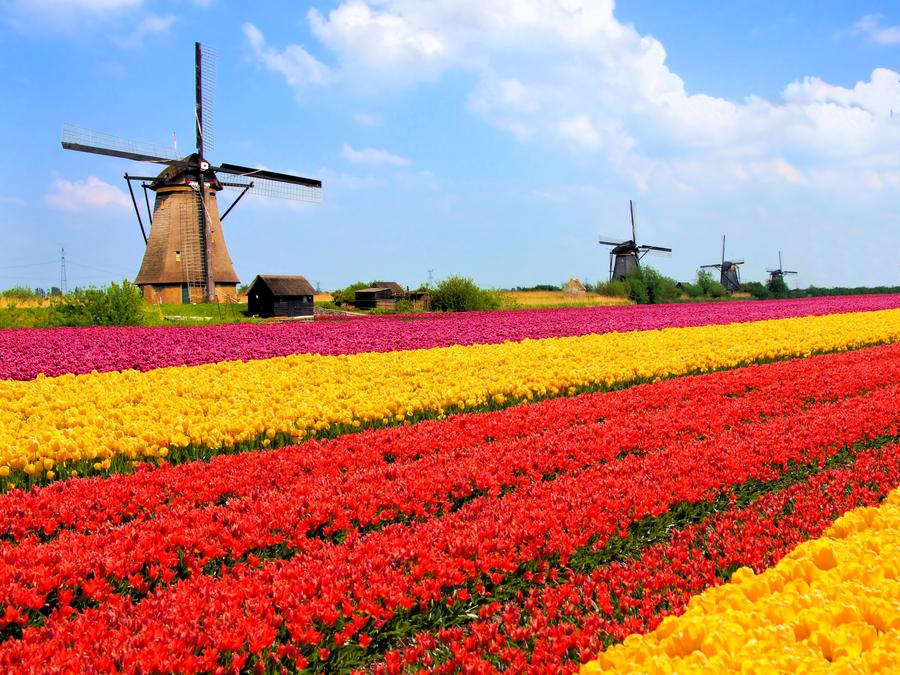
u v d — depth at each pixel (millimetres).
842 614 4070
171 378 16703
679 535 6844
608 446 9656
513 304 64875
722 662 3652
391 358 20719
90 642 4668
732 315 41344
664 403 13195
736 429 10688
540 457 9102
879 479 8344
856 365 17547
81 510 7309
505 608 5391
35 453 9406
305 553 6504
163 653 4422
